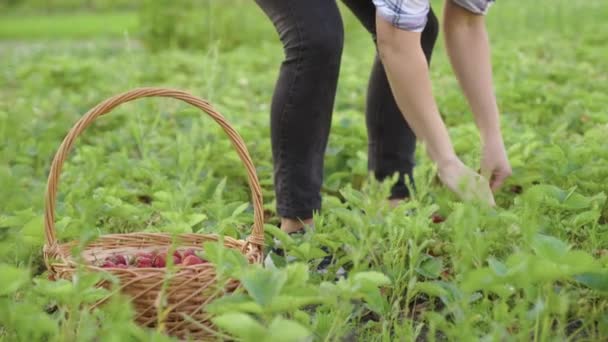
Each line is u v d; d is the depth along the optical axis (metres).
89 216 2.52
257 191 2.37
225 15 10.47
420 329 2.27
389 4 2.49
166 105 5.48
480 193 2.55
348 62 7.50
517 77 5.63
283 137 2.78
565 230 2.62
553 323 2.27
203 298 2.09
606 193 2.99
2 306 1.94
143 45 10.67
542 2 11.34
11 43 13.41
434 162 2.64
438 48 8.62
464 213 2.15
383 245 2.48
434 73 6.32
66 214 2.96
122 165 3.78
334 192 3.68
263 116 4.62
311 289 1.83
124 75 6.66
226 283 2.10
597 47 7.58
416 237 2.38
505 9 11.30
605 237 2.60
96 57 9.31
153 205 3.09
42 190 3.34
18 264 2.65
